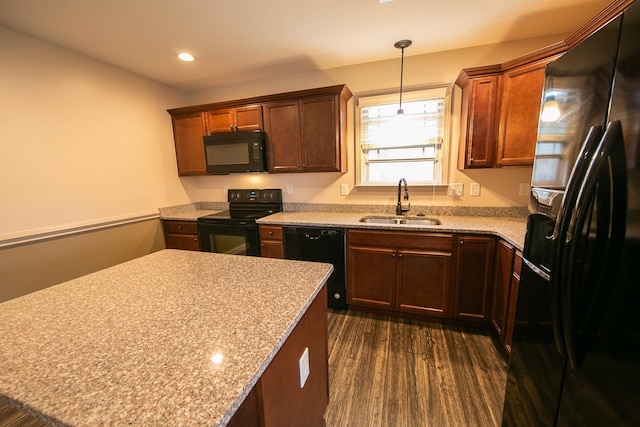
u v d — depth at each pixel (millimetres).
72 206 2285
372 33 2070
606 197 708
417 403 1464
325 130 2555
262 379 700
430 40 2199
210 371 596
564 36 2119
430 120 2551
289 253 2566
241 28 1968
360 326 2209
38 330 781
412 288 2221
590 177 733
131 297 979
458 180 2525
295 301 914
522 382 1121
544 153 1076
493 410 1412
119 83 2629
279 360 800
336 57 2488
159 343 702
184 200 3406
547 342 959
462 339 2000
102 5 1660
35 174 2053
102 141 2496
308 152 2643
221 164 2922
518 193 2387
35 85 2035
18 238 1946
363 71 2646
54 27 1895
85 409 510
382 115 2680
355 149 2797
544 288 989
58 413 504
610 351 697
